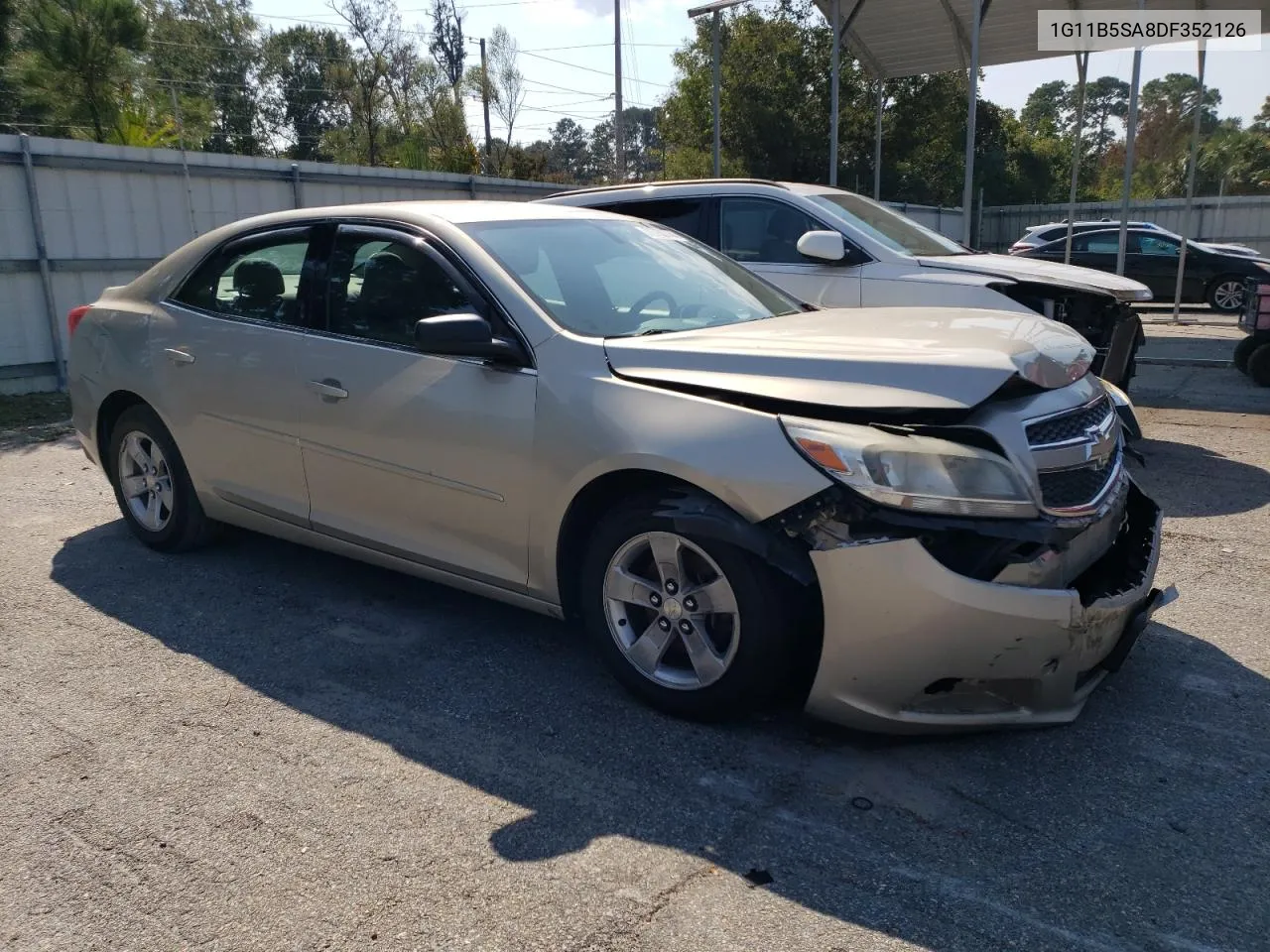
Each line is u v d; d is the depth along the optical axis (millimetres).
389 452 3875
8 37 15320
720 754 3154
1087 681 3254
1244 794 2922
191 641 4062
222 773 3084
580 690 3607
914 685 2926
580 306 3744
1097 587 3131
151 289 4941
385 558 4086
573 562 3562
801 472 2920
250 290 4484
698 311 4035
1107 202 28734
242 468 4488
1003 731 3221
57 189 10188
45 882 2586
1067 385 3273
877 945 2311
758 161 34625
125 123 16188
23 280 10023
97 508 6012
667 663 3400
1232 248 19422
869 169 35375
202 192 11445
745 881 2545
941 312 3988
